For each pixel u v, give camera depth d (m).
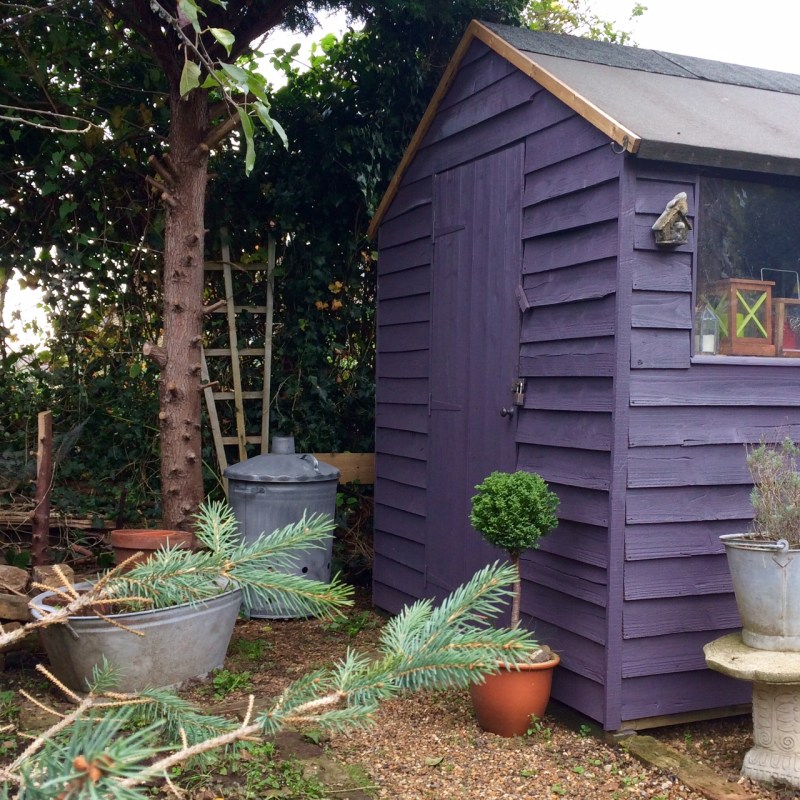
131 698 1.44
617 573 3.47
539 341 4.01
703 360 3.60
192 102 4.91
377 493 5.84
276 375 6.63
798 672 2.91
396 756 3.37
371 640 5.11
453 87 4.85
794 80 5.26
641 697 3.53
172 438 4.98
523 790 3.08
